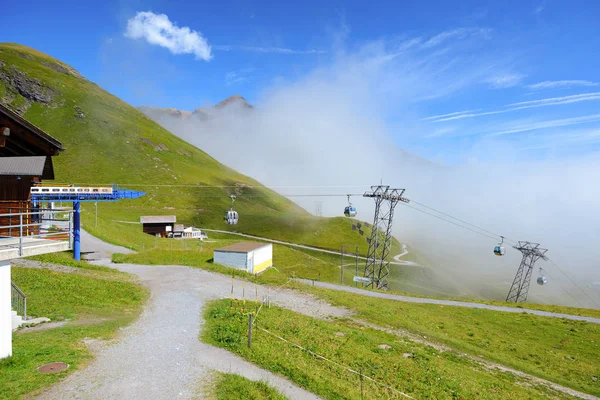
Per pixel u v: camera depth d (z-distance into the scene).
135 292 33.44
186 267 49.72
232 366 18.73
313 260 114.44
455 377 24.34
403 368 23.91
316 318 34.19
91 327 22.61
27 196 22.97
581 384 30.39
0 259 16.00
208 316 27.62
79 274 37.59
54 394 14.09
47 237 21.30
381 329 34.38
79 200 48.28
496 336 41.94
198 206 188.25
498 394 23.22
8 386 14.08
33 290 29.62
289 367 19.33
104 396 14.45
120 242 67.75
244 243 69.19
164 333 22.98
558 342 42.44
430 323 42.81
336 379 19.53
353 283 95.00
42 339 19.39
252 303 34.59
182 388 15.77
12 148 18.28
